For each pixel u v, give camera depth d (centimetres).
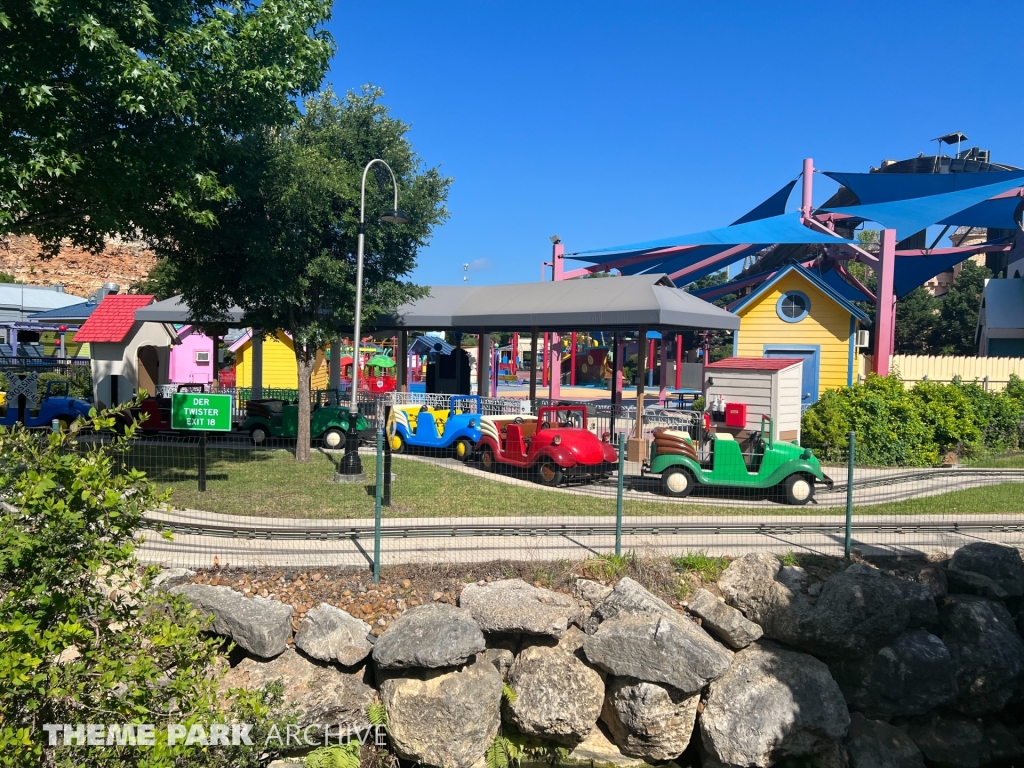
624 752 689
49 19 823
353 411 1281
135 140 988
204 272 1408
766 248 3628
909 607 752
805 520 1048
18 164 893
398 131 1545
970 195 2270
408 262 1619
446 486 1235
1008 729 763
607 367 5575
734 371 1659
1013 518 1075
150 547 834
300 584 766
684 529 966
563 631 715
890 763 689
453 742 635
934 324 4747
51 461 419
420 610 698
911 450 1599
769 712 674
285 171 1341
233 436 1844
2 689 366
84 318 3133
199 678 445
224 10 1031
